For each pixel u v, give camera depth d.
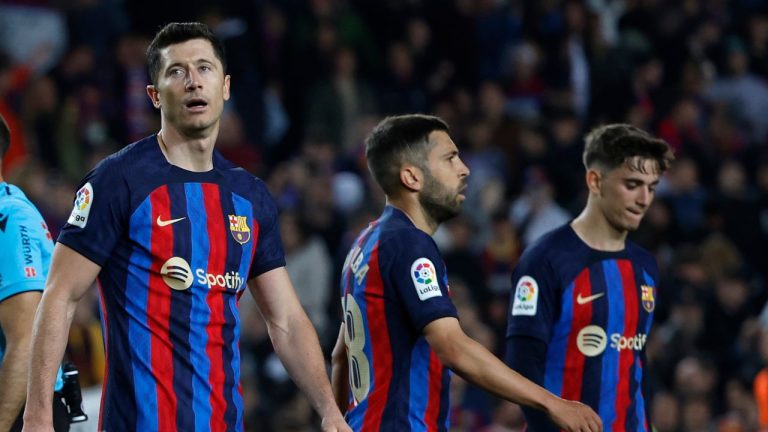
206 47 16.42
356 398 18.03
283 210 43.72
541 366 19.75
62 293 15.80
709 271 44.12
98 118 46.81
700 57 55.75
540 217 44.22
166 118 16.38
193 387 15.98
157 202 16.05
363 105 50.94
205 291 16.16
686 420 36.62
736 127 54.38
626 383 20.06
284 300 17.38
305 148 48.28
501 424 35.00
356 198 46.66
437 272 17.66
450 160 18.48
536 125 48.41
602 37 54.88
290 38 51.84
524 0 54.75
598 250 20.25
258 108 49.09
